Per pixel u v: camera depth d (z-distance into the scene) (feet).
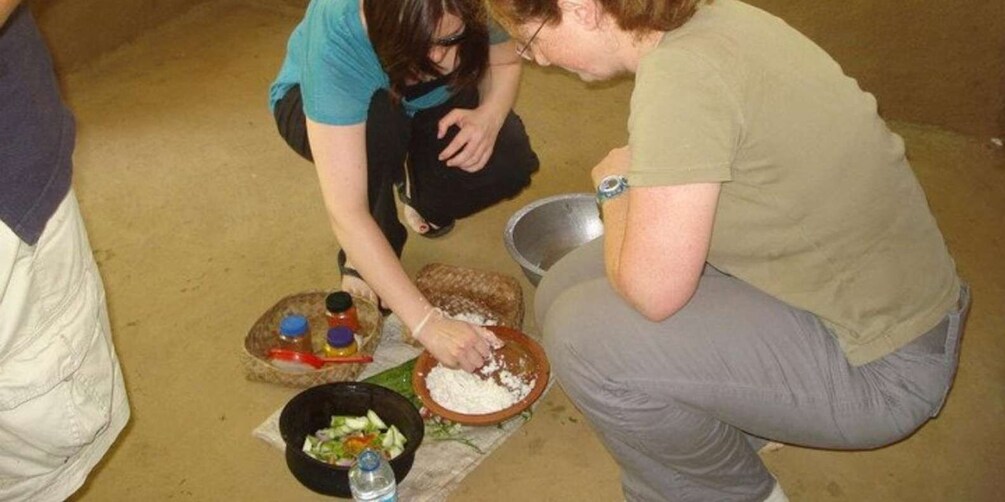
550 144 8.88
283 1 11.43
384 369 6.48
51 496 4.23
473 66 5.34
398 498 5.63
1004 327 6.81
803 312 4.44
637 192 3.87
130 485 5.91
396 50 5.00
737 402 4.46
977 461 5.92
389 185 6.55
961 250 7.47
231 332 6.98
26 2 3.62
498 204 8.13
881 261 4.20
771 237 4.17
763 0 8.79
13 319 3.59
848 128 3.99
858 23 8.56
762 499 4.99
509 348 6.34
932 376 4.41
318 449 5.81
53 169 3.68
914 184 4.27
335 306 6.45
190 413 6.36
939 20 8.29
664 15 3.81
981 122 8.60
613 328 4.50
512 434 6.12
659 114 3.77
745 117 3.83
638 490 5.04
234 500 5.80
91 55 10.43
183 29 11.05
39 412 3.83
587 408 4.74
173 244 7.84
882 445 4.59
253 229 7.98
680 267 3.91
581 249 5.46
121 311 7.18
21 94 3.53
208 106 9.70
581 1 3.91
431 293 6.83
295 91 6.44
